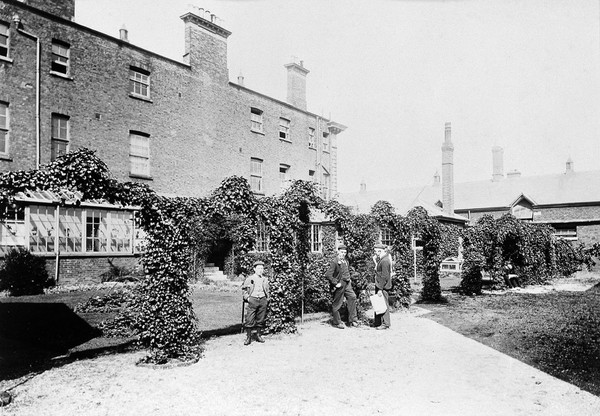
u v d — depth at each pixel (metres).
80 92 18.19
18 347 8.64
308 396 6.01
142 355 8.16
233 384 6.52
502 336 9.74
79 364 7.55
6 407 5.59
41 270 16.23
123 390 6.25
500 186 45.72
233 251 22.52
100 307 12.19
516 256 20.27
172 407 5.60
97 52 18.88
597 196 37.78
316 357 8.09
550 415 5.34
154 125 21.08
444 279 25.05
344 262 11.28
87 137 18.36
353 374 7.04
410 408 5.58
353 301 11.32
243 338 9.70
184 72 22.70
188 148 22.70
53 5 18.48
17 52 16.31
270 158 28.00
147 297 7.80
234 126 25.53
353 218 13.04
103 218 18.77
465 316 12.38
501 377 6.86
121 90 19.72
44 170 6.90
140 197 7.71
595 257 30.38
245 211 9.83
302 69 31.97
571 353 8.23
